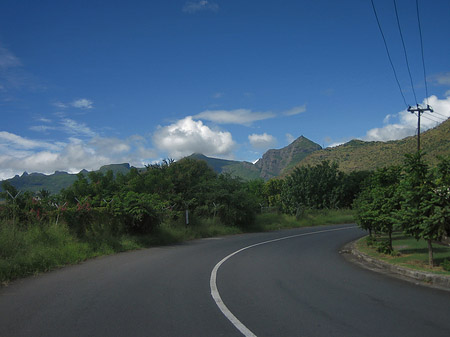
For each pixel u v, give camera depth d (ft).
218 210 93.45
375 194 47.93
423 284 29.40
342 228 105.60
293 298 24.48
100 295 24.98
